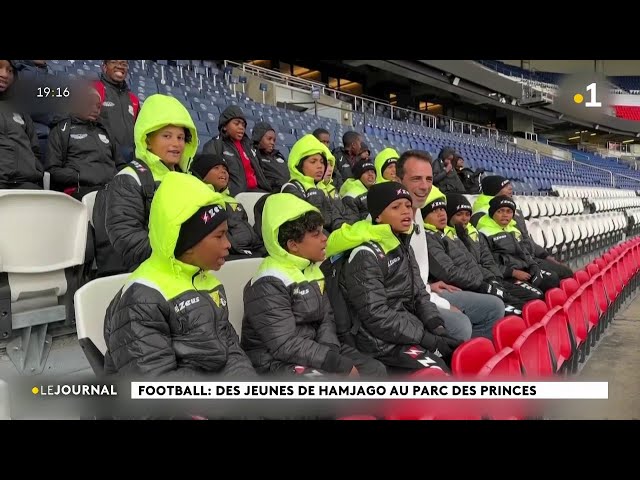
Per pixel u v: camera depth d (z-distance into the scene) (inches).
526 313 94.0
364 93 798.5
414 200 111.8
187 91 324.5
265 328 70.7
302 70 724.7
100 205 90.2
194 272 61.2
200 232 58.1
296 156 143.8
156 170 86.7
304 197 140.6
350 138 225.6
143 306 55.9
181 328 58.2
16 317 79.9
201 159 113.1
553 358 86.8
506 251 158.4
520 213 188.2
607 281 159.5
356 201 172.6
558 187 476.1
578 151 1011.3
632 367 116.0
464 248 134.7
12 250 79.4
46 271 83.7
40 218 82.4
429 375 63.4
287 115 382.3
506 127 932.6
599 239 320.2
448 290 121.7
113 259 89.0
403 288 89.3
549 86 865.5
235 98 365.7
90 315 59.4
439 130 641.0
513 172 548.1
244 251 115.0
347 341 86.5
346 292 86.4
